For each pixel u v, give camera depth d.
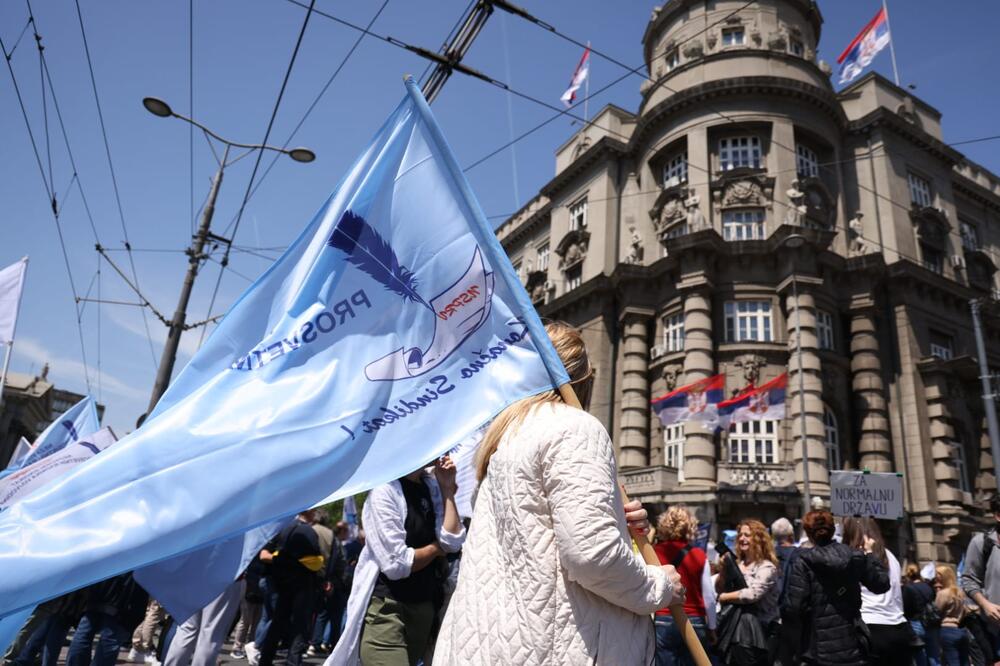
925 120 34.12
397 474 2.79
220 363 3.16
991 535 5.80
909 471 26.38
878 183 30.75
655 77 34.84
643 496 25.11
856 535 6.26
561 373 2.45
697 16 33.16
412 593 4.27
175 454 2.71
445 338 3.02
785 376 23.44
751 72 30.12
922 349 28.05
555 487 1.80
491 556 1.94
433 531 4.47
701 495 23.88
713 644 6.63
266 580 8.26
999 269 36.12
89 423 9.63
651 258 30.86
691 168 29.52
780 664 6.52
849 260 27.86
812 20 34.00
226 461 2.75
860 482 11.88
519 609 1.79
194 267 15.90
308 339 3.11
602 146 34.12
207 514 2.64
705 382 23.56
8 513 2.47
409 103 3.47
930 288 29.08
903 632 6.24
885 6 28.48
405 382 3.00
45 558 2.39
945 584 9.12
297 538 6.99
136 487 2.62
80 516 2.51
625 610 1.83
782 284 26.53
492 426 2.19
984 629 7.93
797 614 5.43
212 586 3.60
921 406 27.00
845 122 31.25
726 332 26.66
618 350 30.20
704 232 26.61
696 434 24.83
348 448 2.89
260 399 2.93
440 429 2.85
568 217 36.50
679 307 27.84
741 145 29.86
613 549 1.68
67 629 5.93
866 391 26.56
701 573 6.59
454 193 3.27
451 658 1.86
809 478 23.72
